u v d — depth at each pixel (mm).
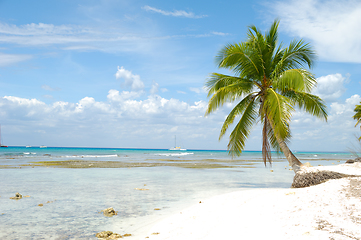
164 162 38938
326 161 46719
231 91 13109
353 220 5402
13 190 12492
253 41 13391
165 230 6438
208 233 5828
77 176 18625
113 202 10039
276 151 14742
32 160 38594
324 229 5094
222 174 21266
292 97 13656
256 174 21547
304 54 12766
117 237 5988
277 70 12852
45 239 5914
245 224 6094
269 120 12414
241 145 13242
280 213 6504
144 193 12047
